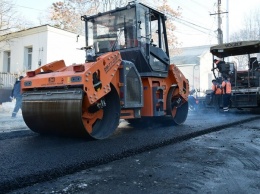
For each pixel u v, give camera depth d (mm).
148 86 5934
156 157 3850
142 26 5859
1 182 2586
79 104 4281
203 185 2768
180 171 3209
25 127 6754
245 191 2627
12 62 18203
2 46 18625
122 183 2797
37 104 4801
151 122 6930
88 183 2799
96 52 6242
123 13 5941
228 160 3707
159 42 6418
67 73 4547
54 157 3516
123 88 5145
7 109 12398
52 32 16484
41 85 4746
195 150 4285
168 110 6535
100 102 4719
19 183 2666
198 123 7402
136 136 5137
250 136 5574
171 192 2572
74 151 3857
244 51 12336
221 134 5859
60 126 4641
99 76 4547
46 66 5246
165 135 5242
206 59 30375
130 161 3645
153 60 6086
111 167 3365
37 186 2723
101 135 4879
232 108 12516
